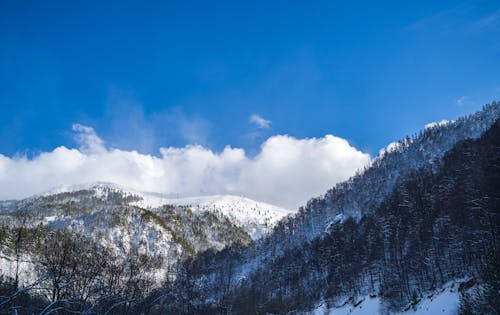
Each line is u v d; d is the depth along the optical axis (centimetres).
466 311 4341
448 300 5906
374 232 12175
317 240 16775
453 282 6538
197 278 13375
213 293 11675
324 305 10394
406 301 7594
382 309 7950
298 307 11350
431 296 6712
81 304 2259
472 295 4847
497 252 4119
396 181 17362
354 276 10919
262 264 19112
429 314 6028
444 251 8419
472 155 11312
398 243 10456
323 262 13725
